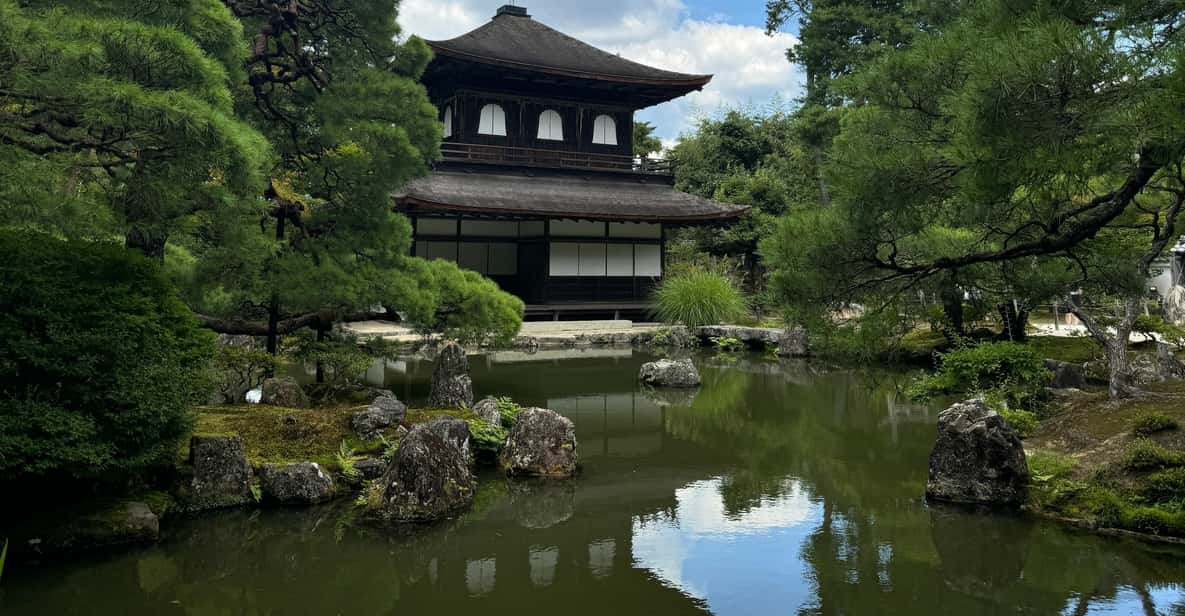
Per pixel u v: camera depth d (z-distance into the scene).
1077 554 7.12
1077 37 4.93
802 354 22.53
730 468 10.31
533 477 9.82
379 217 12.16
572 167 30.42
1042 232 8.26
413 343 21.47
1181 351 15.53
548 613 5.99
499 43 30.00
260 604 6.12
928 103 6.83
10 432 6.11
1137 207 8.95
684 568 6.94
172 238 10.72
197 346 7.66
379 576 6.71
